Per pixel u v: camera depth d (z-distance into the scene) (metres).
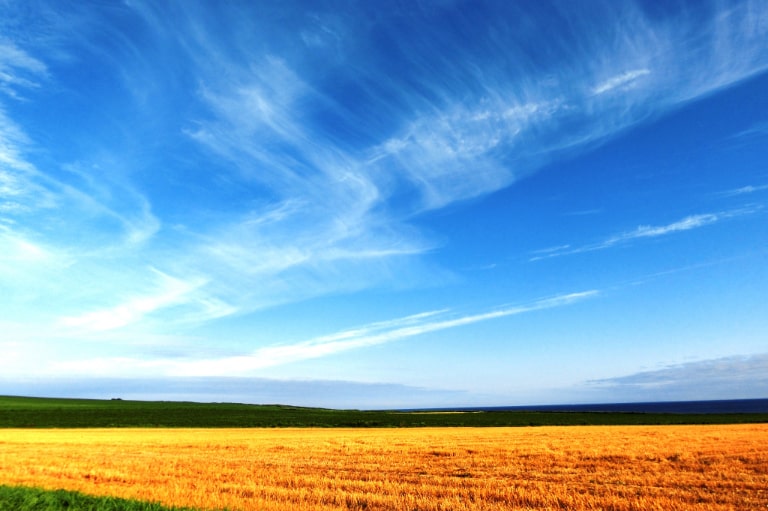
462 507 14.94
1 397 127.69
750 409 194.00
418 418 81.00
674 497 16.62
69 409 91.88
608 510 14.86
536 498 16.25
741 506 15.21
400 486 18.38
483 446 32.91
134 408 101.81
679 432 43.62
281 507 14.55
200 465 24.52
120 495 16.31
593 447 31.33
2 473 21.83
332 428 60.91
